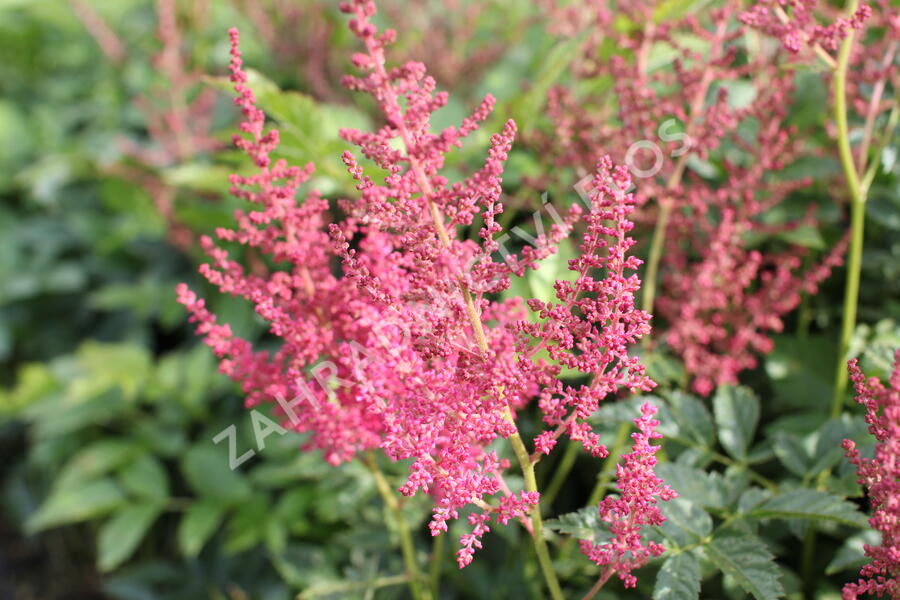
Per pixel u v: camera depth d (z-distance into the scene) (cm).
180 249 121
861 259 70
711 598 63
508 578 68
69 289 145
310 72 100
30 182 146
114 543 99
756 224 66
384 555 70
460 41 98
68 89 151
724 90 61
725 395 62
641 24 65
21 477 147
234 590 97
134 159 118
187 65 125
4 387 148
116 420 127
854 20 52
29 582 137
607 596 62
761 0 56
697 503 53
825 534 66
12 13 158
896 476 44
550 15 83
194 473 96
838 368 64
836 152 68
